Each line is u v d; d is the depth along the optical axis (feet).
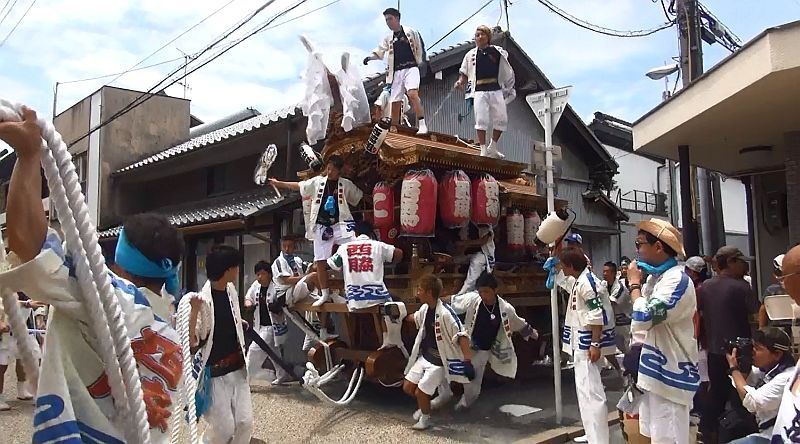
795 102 19.27
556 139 50.01
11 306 5.63
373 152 23.43
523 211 29.14
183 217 40.78
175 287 7.29
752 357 13.84
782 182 29.60
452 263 24.53
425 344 20.30
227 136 38.19
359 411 22.17
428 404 19.62
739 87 18.11
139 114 57.72
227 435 14.40
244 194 42.14
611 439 19.19
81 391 5.63
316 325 27.02
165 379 6.40
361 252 21.86
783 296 16.52
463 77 28.43
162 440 6.26
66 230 5.26
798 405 7.09
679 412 13.39
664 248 13.85
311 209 24.40
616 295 26.12
